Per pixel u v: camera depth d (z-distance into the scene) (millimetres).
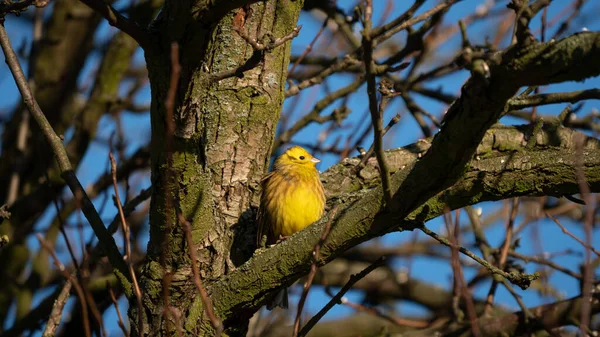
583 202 7016
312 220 10953
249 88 8977
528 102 6438
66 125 15422
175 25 6289
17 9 7801
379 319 17859
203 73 6723
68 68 15320
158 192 7168
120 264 8031
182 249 7504
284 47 9180
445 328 13109
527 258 12531
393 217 6863
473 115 5934
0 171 14734
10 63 8258
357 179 9836
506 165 7043
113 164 7340
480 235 12820
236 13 8898
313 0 13602
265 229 10805
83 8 15344
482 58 5637
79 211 7922
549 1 5344
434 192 6602
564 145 8797
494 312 15219
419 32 13078
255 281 7543
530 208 16922
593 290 12250
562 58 5348
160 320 7711
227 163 8883
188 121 6781
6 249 14539
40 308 11906
